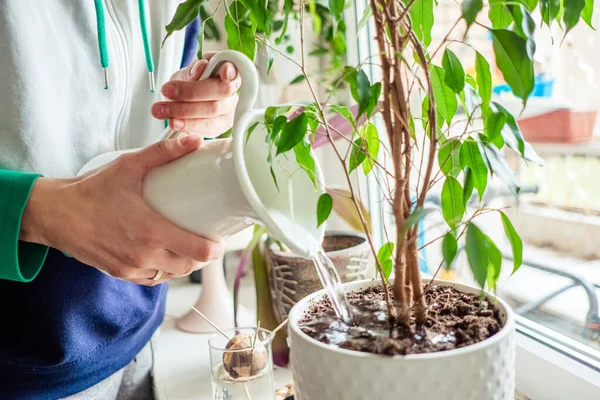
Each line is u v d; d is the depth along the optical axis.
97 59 0.75
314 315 0.51
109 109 0.78
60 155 0.73
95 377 0.78
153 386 0.95
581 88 0.72
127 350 0.84
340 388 0.43
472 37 0.85
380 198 1.08
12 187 0.54
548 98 0.77
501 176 0.41
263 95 1.26
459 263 0.91
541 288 0.80
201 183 0.48
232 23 0.53
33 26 0.67
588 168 0.72
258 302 0.88
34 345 0.73
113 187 0.51
